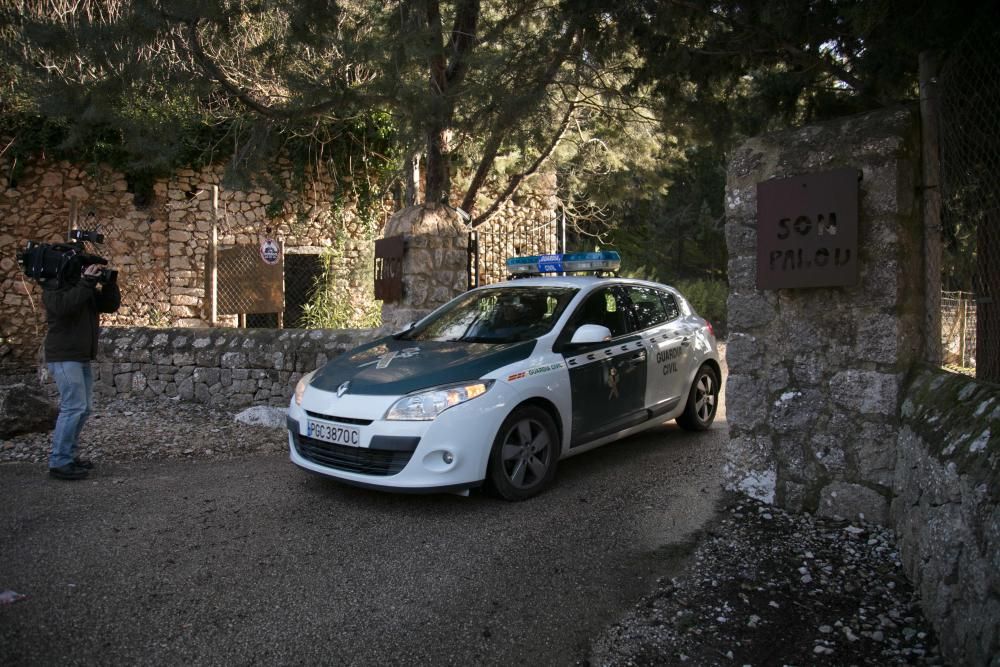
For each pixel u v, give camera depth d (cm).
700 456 603
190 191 1272
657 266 2734
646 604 345
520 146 909
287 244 1327
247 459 624
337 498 500
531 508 476
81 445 662
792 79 556
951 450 302
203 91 679
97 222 1238
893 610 332
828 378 440
